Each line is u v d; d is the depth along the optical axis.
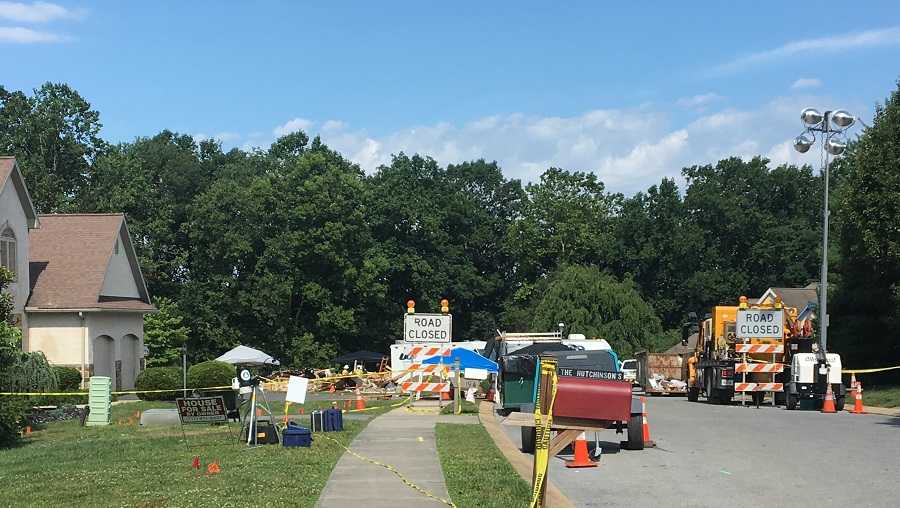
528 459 15.61
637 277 96.50
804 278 90.56
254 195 74.06
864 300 38.91
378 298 78.94
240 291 71.62
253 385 17.52
